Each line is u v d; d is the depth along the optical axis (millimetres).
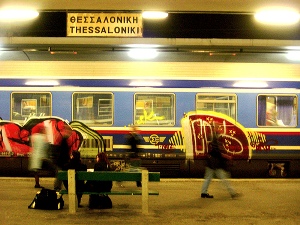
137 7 11680
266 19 12812
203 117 13164
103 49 12914
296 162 13367
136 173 8805
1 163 13031
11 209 8945
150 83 13125
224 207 9422
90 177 8742
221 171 10398
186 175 13211
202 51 13000
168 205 9609
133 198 10484
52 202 8945
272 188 11914
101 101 13102
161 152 13102
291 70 13406
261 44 13094
